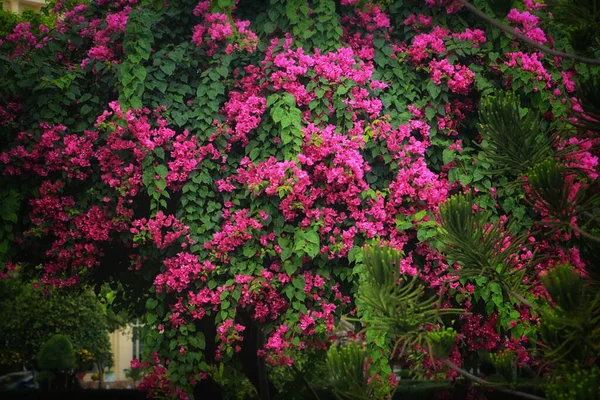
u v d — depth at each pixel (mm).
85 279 8570
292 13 7047
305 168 6957
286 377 10727
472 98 7402
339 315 7062
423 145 7109
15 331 20781
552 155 4406
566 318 3361
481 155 6918
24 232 6941
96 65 7035
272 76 6883
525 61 6980
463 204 4047
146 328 6957
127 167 6922
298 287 6785
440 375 6820
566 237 6562
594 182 4109
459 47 7082
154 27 7188
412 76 7270
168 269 6953
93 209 7004
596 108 3979
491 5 4168
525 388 8188
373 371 6324
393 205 6906
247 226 6824
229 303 6855
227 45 7117
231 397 8086
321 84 7000
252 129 7012
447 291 6992
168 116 7031
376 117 7020
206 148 6926
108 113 6867
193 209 6910
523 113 7035
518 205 6980
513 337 6766
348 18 7301
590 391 3084
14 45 7406
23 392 15039
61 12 8039
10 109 7129
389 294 3643
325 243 6957
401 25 7453
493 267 4086
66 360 21578
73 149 6891
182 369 6812
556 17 4359
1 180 6984
